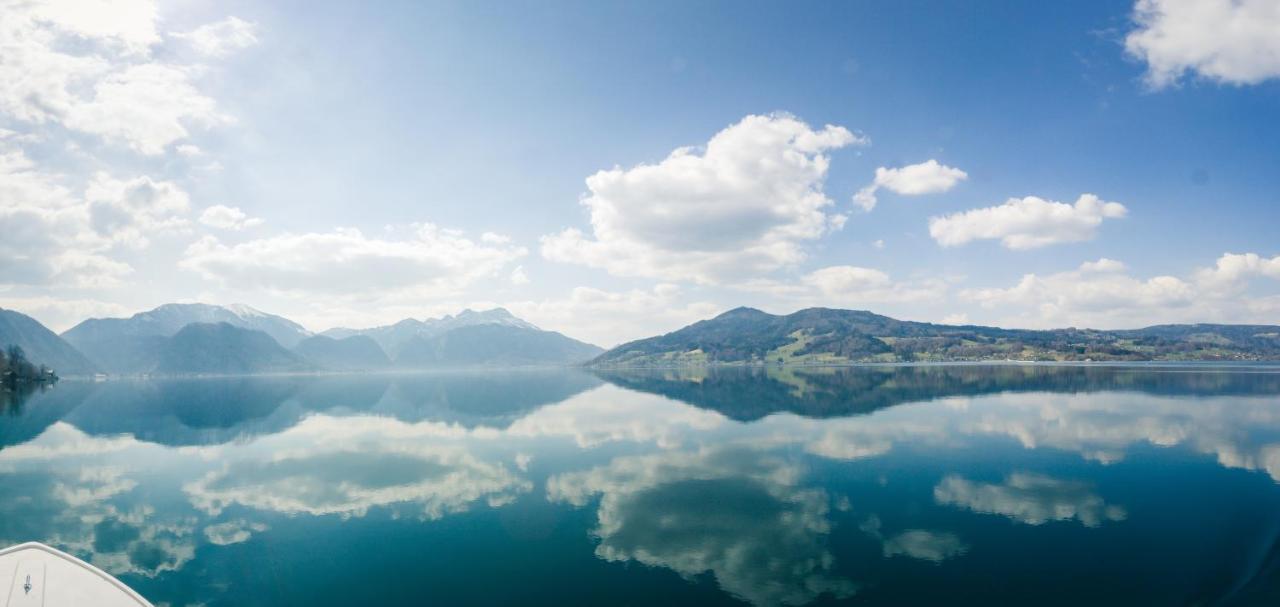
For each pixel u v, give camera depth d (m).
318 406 135.12
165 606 28.48
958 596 26.77
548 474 53.25
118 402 154.50
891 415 88.31
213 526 40.47
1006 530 35.66
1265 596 26.36
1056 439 65.81
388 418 104.94
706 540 34.78
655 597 27.23
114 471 59.72
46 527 40.91
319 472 56.53
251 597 29.08
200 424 100.19
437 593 28.69
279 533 38.47
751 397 126.12
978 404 101.00
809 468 52.91
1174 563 30.28
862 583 28.30
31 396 180.88
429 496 46.47
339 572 31.72
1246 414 85.19
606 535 36.12
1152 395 113.38
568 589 28.47
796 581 28.66
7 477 57.62
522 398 147.00
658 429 80.19
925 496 43.22
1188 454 57.19
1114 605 25.84
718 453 60.94
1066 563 30.38
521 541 35.53
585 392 161.88
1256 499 41.69
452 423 94.12
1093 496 42.94
